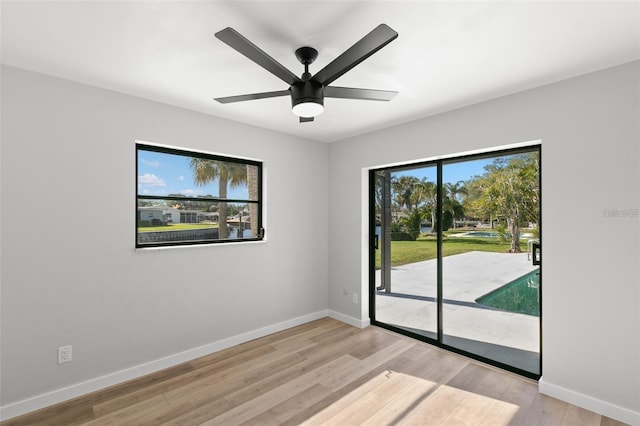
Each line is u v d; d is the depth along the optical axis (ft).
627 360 6.75
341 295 13.39
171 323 9.37
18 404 6.99
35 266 7.25
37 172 7.28
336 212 13.61
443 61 6.80
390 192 12.32
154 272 9.06
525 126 8.23
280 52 6.44
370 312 12.94
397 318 12.04
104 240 8.20
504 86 8.05
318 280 13.58
